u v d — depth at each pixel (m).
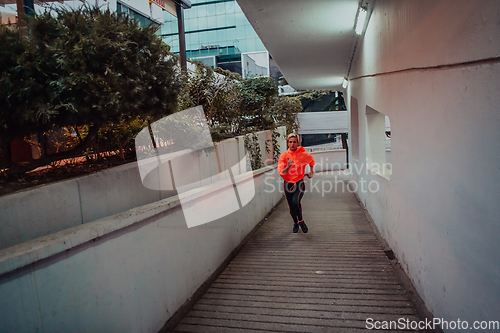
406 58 3.29
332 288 3.45
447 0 2.19
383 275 3.70
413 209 3.20
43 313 1.64
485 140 1.73
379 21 4.65
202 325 2.84
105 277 2.06
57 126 2.24
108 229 2.06
